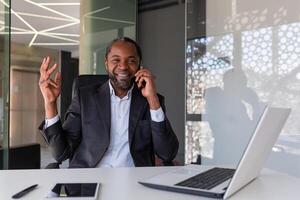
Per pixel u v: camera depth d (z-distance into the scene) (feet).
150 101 5.08
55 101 4.88
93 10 14.03
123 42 5.58
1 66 8.40
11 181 3.44
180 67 12.53
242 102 10.75
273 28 10.06
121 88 5.43
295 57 9.61
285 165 9.50
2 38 8.34
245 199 2.85
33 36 23.25
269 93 10.16
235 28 10.89
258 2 10.35
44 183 3.35
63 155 5.19
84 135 5.26
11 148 11.09
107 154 5.23
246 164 2.89
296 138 9.41
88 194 2.85
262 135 2.89
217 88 11.33
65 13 17.87
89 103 5.37
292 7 9.63
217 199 2.83
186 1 11.91
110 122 5.27
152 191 3.04
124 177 3.63
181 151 12.13
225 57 11.15
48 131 4.94
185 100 12.03
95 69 13.67
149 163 5.35
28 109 27.91
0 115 8.48
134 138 5.27
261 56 10.33
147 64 13.56
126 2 13.71
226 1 11.07
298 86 9.52
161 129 5.10
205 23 11.59
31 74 27.66
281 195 2.98
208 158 11.46
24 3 16.28
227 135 11.07
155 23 13.30
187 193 2.95
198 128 11.71
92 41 13.94
